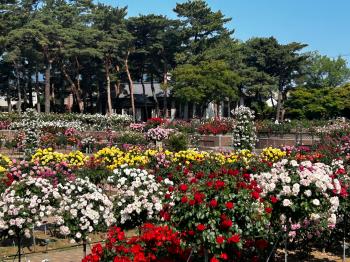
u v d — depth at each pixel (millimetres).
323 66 72125
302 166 6746
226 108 63188
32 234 9477
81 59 52531
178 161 14812
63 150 26969
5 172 11891
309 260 8773
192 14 50375
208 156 15164
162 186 8984
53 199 8227
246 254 7496
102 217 8148
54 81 58438
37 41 45000
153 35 50531
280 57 54844
